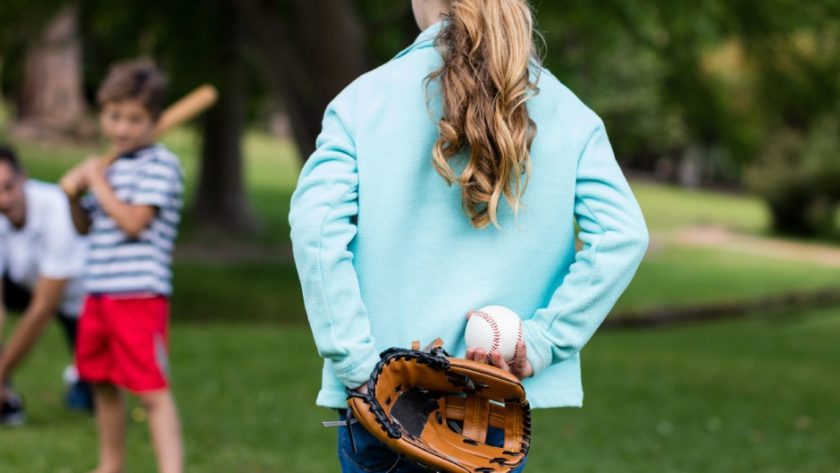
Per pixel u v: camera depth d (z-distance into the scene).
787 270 19.52
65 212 4.30
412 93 1.71
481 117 1.61
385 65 1.78
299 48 8.99
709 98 12.09
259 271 14.73
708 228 25.97
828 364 9.19
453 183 1.65
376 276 1.67
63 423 4.64
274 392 5.80
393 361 1.57
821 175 25.36
